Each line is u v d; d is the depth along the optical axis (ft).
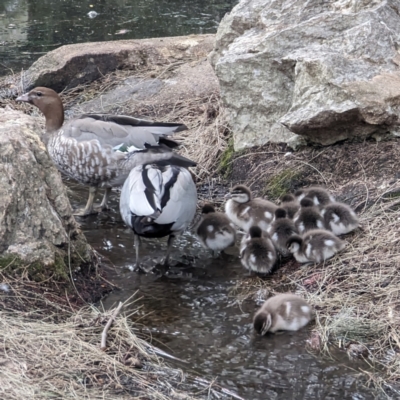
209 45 68.28
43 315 30.81
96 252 38.40
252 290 35.32
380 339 30.30
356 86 41.91
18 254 32.37
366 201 39.65
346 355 29.71
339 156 43.60
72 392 25.96
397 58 43.83
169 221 36.19
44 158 34.58
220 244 39.09
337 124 42.91
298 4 48.06
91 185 44.78
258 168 46.34
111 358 28.40
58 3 94.63
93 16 88.38
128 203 36.58
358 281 33.68
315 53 43.83
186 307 33.81
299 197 41.14
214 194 46.34
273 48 45.80
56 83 64.39
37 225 33.12
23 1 95.45
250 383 28.04
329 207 37.73
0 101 62.54
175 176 37.01
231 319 32.73
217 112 54.03
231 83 47.39
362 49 43.73
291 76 45.98
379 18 44.80
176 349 30.30
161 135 44.27
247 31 49.55
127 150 43.11
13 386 25.66
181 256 39.24
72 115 59.52
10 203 32.30
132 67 66.03
